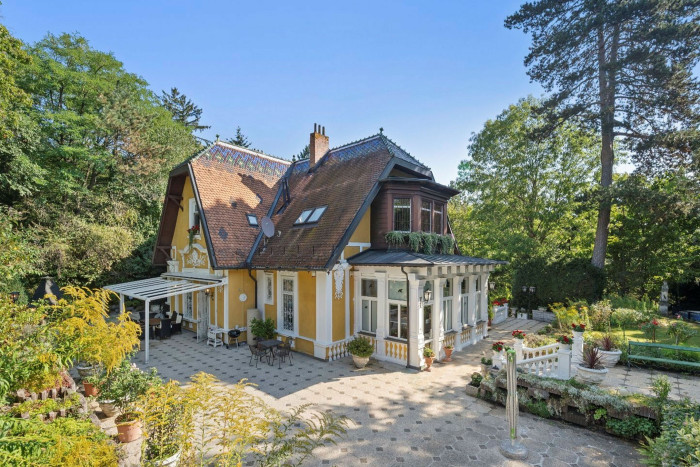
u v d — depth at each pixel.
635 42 20.58
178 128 33.56
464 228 34.53
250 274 16.91
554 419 9.00
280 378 11.80
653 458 5.96
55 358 5.42
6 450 3.79
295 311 15.09
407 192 15.28
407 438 8.00
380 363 13.35
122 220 25.09
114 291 16.11
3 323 5.72
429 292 13.76
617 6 19.36
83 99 25.75
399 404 9.78
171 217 21.41
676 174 21.50
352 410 9.41
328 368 12.79
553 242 29.53
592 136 25.59
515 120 27.91
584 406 8.52
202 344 16.47
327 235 14.41
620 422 8.02
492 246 30.97
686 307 28.42
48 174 22.77
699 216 20.12
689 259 24.03
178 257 21.05
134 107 26.05
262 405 5.80
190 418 5.43
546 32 23.03
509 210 29.33
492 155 29.17
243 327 16.66
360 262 13.88
